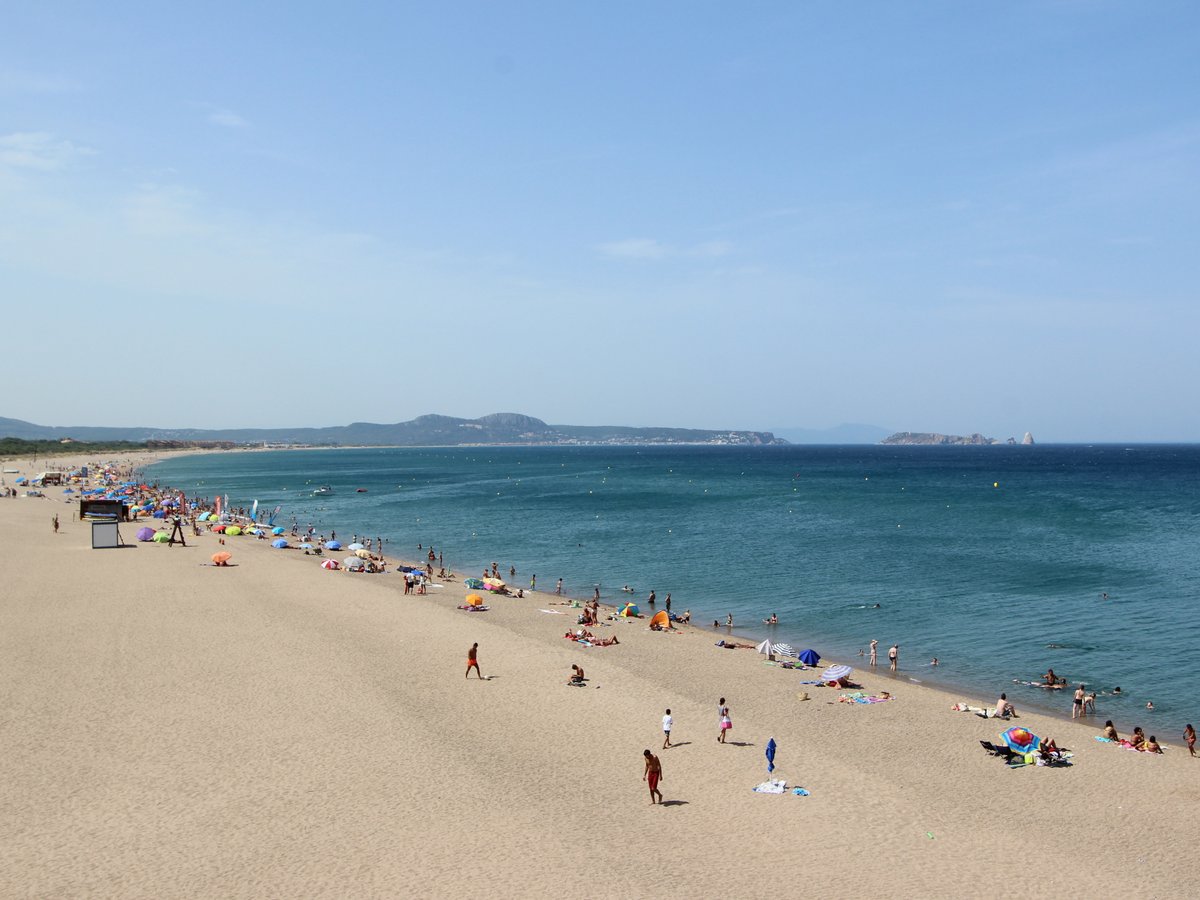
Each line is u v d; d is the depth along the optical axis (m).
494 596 57.00
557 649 41.47
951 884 20.22
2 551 68.44
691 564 71.62
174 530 78.12
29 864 20.53
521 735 29.73
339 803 24.11
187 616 46.22
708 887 19.91
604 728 30.59
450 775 26.14
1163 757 29.30
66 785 24.94
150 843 21.67
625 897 19.42
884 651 44.12
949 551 76.56
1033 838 22.72
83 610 47.12
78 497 127.19
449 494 154.12
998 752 29.25
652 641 45.22
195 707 31.72
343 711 31.62
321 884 19.83
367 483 192.62
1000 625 49.44
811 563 71.06
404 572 62.00
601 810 23.95
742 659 41.62
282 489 171.25
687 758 27.92
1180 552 74.62
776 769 27.17
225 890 19.53
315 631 43.59
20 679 34.50
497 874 20.36
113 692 33.19
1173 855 21.86
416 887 19.75
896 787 25.94
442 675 36.56
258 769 26.33
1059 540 82.69
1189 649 44.09
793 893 19.70
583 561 74.00
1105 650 44.00
